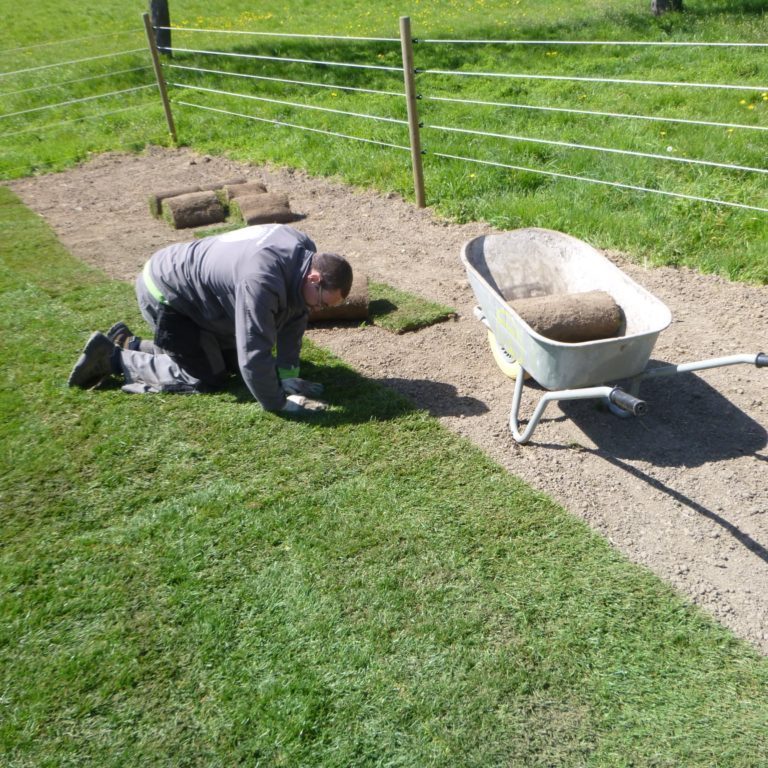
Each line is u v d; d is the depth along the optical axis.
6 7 22.47
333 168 8.12
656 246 5.55
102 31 19.02
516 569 2.93
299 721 2.37
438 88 10.42
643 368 3.44
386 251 6.18
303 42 14.35
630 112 8.44
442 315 4.97
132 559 3.03
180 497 3.38
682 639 2.63
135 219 7.49
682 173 6.60
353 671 2.54
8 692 2.50
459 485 3.40
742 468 3.46
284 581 2.90
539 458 3.59
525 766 2.24
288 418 3.92
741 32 11.47
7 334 4.97
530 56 11.69
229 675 2.53
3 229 7.24
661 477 3.44
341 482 3.44
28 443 3.80
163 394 4.21
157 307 3.96
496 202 6.56
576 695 2.44
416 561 2.98
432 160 7.64
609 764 2.24
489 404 4.03
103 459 3.65
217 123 10.28
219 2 21.47
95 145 10.08
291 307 3.72
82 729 2.38
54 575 2.96
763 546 3.04
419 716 2.39
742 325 4.59
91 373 4.27
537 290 4.35
